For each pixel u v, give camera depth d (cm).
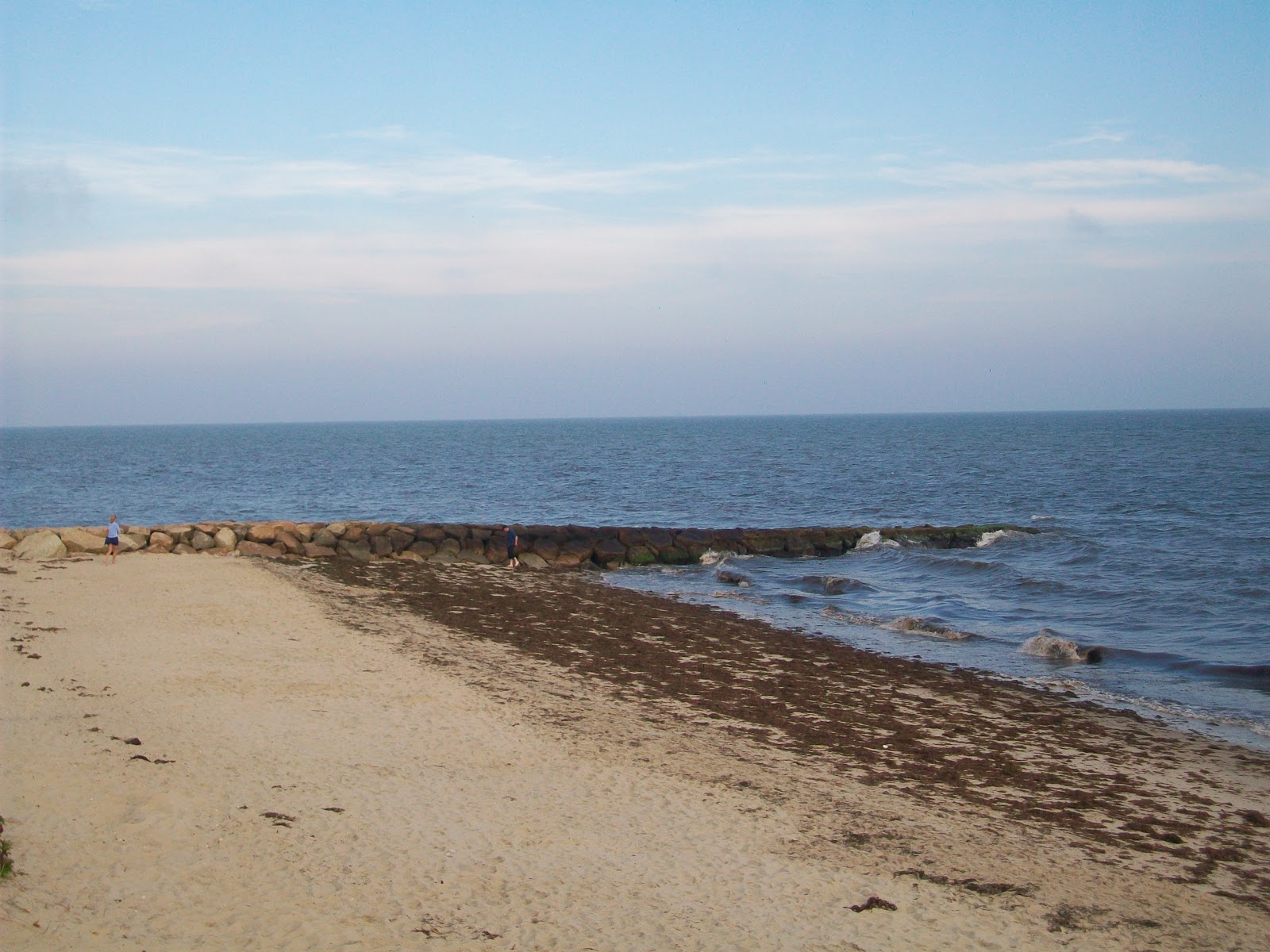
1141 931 827
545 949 729
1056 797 1167
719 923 793
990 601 2595
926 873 918
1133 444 12088
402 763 1135
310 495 6378
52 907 712
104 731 1159
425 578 2767
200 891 771
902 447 12431
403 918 758
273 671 1540
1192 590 2655
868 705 1558
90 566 2662
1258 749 1381
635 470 8656
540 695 1504
